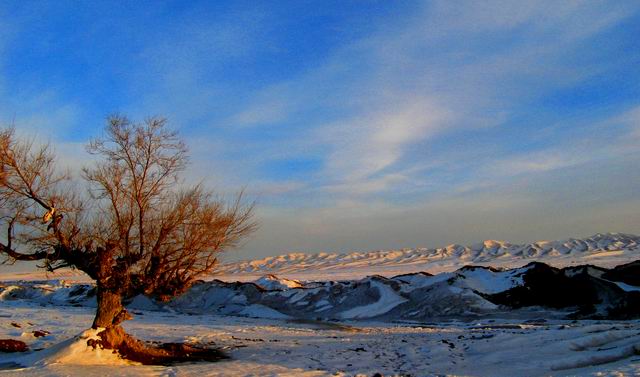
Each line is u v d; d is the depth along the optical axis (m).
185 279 20.08
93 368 16.64
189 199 19.67
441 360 19.27
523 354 19.39
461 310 42.34
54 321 33.06
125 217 18.97
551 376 15.38
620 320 34.56
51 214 18.05
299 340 26.31
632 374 13.79
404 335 28.12
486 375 16.39
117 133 18.80
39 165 17.95
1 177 17.19
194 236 19.44
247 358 20.30
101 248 18.95
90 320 34.50
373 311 46.09
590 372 14.96
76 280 103.81
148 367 17.45
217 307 52.44
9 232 17.89
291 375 16.28
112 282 18.98
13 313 39.12
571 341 20.50
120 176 18.81
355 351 21.92
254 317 45.44
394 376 16.36
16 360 18.50
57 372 15.72
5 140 17.33
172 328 31.50
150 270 19.34
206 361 19.53
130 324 33.97
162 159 19.39
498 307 42.25
